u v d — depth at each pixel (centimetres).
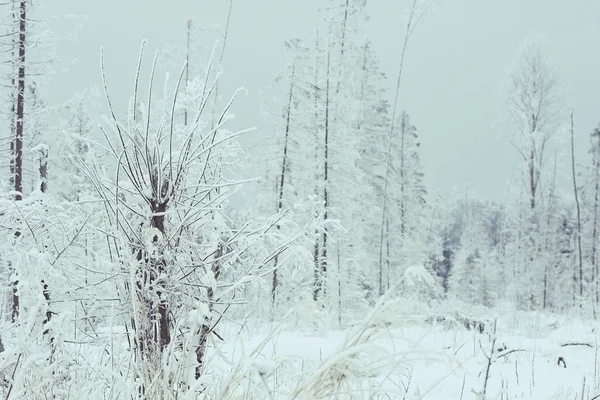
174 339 287
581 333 961
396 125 3300
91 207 395
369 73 3033
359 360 231
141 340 322
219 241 380
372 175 3050
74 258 387
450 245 6341
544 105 3309
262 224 403
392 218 3125
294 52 2441
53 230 395
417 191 3638
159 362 296
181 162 361
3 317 367
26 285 313
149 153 355
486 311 1348
